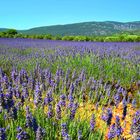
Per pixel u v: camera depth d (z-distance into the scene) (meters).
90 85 7.50
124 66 10.72
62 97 4.75
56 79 7.12
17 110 4.44
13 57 12.20
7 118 4.21
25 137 3.29
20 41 26.27
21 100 5.00
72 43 24.34
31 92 6.41
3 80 5.88
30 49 17.11
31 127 3.85
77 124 4.29
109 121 4.27
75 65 10.18
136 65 11.08
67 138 3.56
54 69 9.55
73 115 4.44
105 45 21.34
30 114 3.87
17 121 4.36
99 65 9.88
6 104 4.12
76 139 4.07
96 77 8.91
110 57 12.70
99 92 7.15
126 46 21.11
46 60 11.26
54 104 5.67
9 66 10.46
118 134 3.80
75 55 12.65
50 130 4.08
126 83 8.91
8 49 16.53
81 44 22.41
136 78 9.32
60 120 4.45
